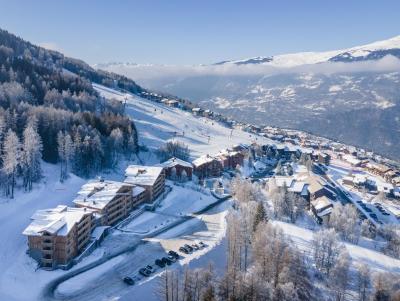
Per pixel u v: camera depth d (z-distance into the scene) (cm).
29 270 12612
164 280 11738
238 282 11012
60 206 15025
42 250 12900
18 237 14338
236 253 13550
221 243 15662
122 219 17288
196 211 19612
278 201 19912
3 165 17625
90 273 12888
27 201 16962
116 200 16825
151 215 18388
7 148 17038
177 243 15488
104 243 15138
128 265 13588
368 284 12781
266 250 12519
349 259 13675
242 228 14212
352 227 18350
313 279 13338
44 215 14200
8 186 17050
